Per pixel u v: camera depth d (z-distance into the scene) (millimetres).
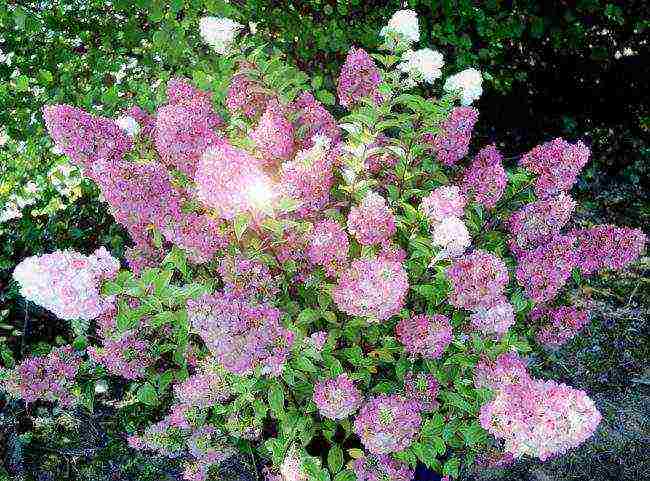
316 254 1097
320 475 1173
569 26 2637
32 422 1773
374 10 2309
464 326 1202
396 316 1247
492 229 1390
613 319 2199
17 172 1654
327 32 2150
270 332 1021
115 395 1854
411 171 1325
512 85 2891
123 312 1125
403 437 1108
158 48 1744
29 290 994
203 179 993
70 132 1131
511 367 1136
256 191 995
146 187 1041
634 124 2996
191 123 1095
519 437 977
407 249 1261
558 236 1242
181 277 1501
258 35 2020
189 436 1338
